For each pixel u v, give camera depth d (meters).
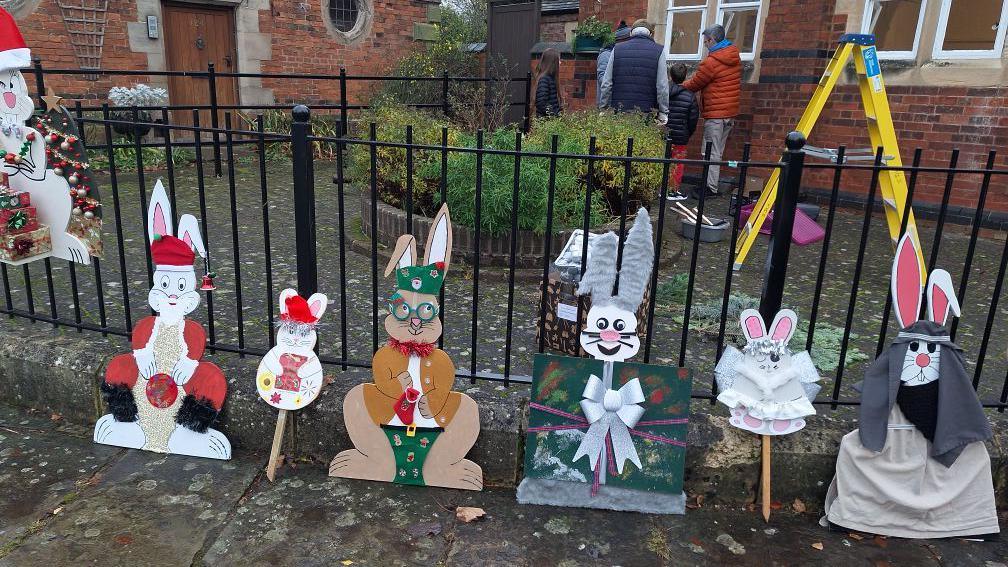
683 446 2.56
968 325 4.04
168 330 2.82
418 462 2.70
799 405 2.53
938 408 2.42
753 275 4.91
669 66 8.44
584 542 2.43
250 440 2.88
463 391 2.86
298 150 2.74
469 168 4.49
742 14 7.70
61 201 3.12
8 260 3.06
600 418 2.56
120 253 3.12
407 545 2.38
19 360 3.11
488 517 2.54
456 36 12.81
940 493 2.49
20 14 8.18
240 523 2.47
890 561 2.39
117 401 2.88
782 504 2.69
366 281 4.39
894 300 2.49
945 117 6.29
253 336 3.47
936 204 6.42
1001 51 5.92
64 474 2.72
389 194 5.26
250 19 10.22
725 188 7.78
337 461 2.72
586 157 2.60
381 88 11.17
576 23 11.12
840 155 2.59
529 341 3.56
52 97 3.03
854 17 6.67
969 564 2.39
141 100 8.48
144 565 2.25
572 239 3.44
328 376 2.90
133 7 9.03
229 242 5.23
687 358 3.46
